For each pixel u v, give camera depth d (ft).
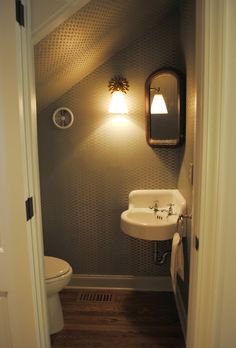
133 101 7.66
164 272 8.36
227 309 3.85
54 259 7.06
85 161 8.06
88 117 7.85
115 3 5.07
